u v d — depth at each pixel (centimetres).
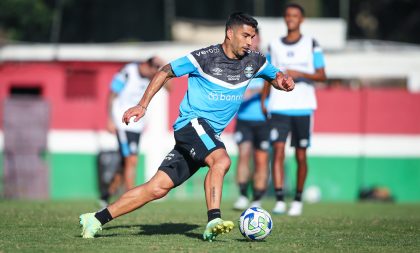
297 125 3553
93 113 6128
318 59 3494
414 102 6247
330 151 6244
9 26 9225
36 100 6075
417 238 2539
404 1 10106
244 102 4000
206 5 7719
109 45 7038
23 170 6019
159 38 7825
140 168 5975
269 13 7494
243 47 2284
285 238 2466
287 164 6078
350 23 10000
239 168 4059
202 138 2255
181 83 6009
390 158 6247
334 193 6231
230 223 2145
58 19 8075
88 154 6091
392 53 6631
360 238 2512
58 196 6059
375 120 6250
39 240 2302
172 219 3088
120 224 2833
